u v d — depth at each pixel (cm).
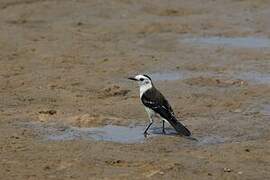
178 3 3278
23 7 3148
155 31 2803
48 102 1934
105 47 2562
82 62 2366
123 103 1909
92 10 3109
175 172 1418
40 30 2819
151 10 3152
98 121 1747
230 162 1480
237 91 2027
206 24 2897
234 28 2831
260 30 2798
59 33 2766
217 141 1619
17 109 1861
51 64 2339
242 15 3055
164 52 2500
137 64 2334
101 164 1468
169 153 1539
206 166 1452
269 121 1748
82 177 1402
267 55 2428
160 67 2306
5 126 1719
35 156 1519
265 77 2178
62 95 1994
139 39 2695
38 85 2097
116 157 1505
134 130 1698
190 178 1391
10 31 2792
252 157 1508
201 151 1549
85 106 1889
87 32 2792
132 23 2917
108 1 3231
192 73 2238
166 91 2031
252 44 2592
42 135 1659
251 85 2086
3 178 1402
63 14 3061
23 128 1706
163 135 1656
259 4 3238
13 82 2128
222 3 3288
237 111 1839
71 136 1655
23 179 1397
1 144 1591
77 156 1515
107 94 2005
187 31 2795
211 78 2136
